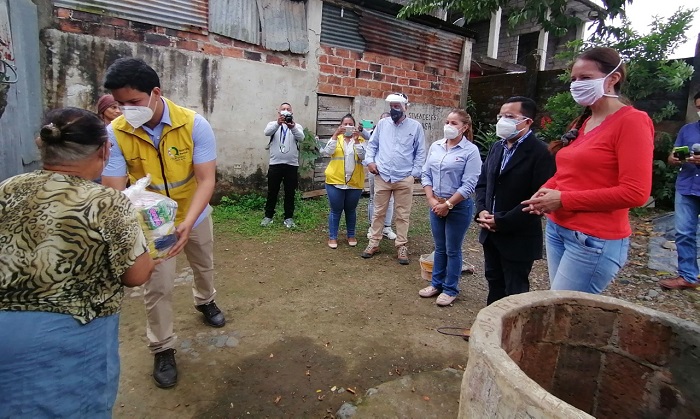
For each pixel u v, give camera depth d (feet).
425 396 8.13
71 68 17.03
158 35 18.78
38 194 4.36
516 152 9.07
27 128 15.40
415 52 27.30
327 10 23.36
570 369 5.87
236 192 22.02
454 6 15.24
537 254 9.19
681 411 5.25
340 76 24.39
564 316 5.68
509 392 3.64
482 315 4.89
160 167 8.00
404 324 11.21
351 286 13.53
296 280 13.79
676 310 12.18
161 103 7.59
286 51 22.40
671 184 21.77
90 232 4.40
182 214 8.62
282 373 8.91
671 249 16.79
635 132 6.04
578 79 6.61
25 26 15.24
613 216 6.59
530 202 6.86
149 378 8.52
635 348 5.58
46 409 4.42
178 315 11.10
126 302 11.68
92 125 4.61
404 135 15.17
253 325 10.77
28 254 4.25
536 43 50.62
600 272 6.72
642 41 21.79
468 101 32.50
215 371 8.85
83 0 16.93
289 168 18.97
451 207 11.48
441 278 12.85
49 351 4.36
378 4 24.09
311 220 20.29
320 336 10.41
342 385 8.61
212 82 20.44
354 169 16.56
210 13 19.89
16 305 4.28
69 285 4.43
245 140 21.85
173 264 8.23
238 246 16.58
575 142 6.97
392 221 20.74
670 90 21.43
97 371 4.83
